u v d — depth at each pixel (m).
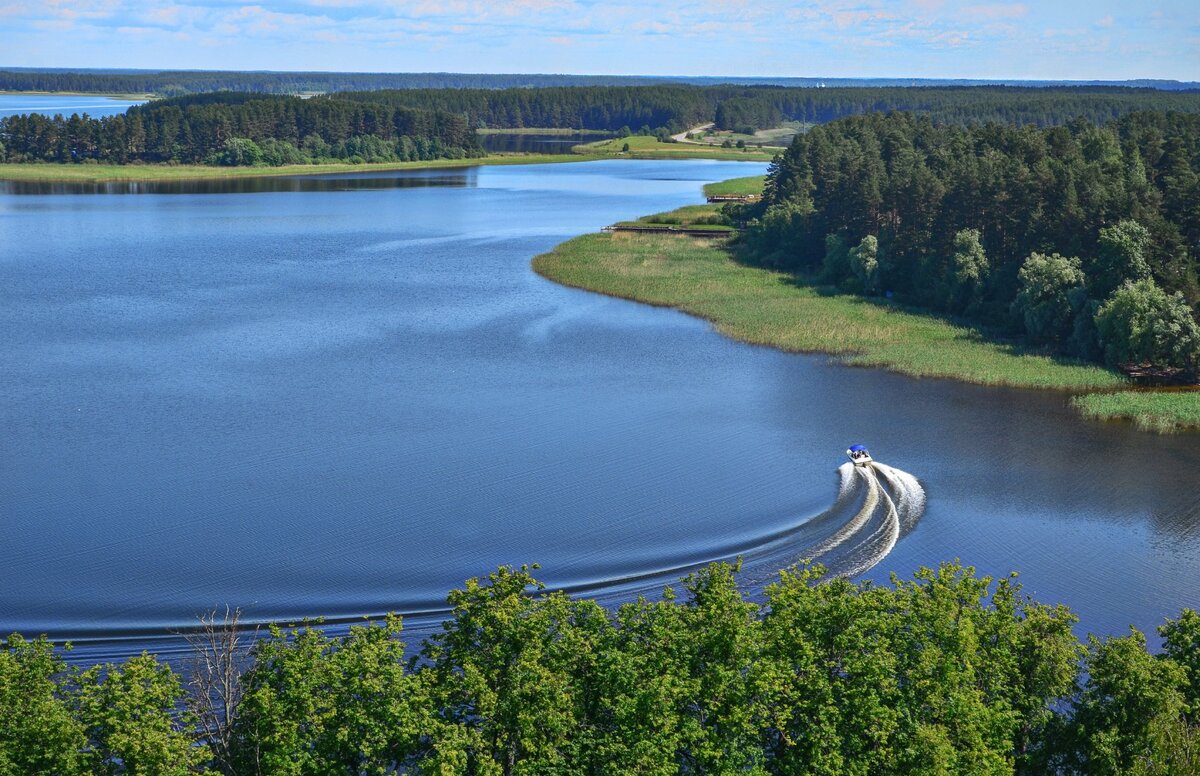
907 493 84.56
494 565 72.19
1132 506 83.19
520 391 110.44
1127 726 44.41
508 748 41.97
